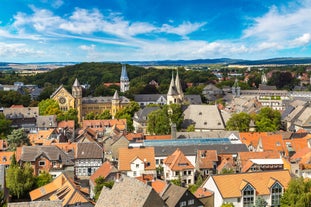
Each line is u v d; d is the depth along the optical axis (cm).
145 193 6769
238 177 9450
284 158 12088
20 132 15500
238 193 9125
